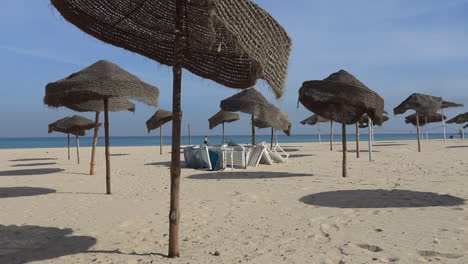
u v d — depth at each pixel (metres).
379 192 6.41
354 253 3.38
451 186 6.79
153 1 3.55
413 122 26.12
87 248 3.82
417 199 5.67
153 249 3.73
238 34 2.53
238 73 3.88
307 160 13.87
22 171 12.16
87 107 9.20
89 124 14.71
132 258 3.45
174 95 3.36
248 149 11.87
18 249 3.84
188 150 12.43
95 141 10.85
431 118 25.09
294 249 3.56
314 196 6.28
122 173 10.86
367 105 8.10
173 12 3.69
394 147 22.17
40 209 5.91
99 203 6.33
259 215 5.09
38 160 17.30
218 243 3.86
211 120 17.91
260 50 2.80
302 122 26.92
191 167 12.34
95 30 3.70
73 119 14.60
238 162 11.66
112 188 8.01
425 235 3.84
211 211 5.46
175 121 3.40
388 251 3.40
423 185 7.04
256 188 7.35
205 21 3.43
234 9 2.49
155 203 6.20
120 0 3.48
